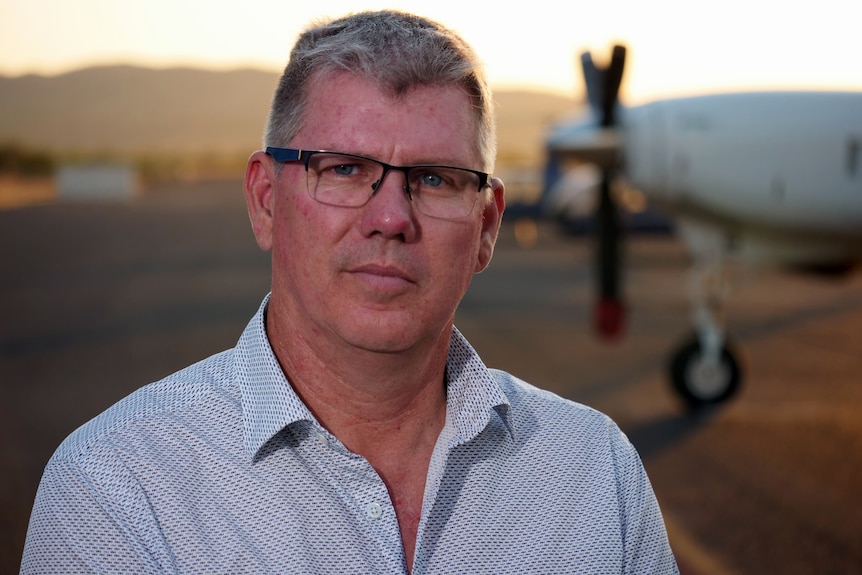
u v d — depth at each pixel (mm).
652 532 1453
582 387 8000
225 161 123312
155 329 10805
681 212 7074
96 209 38281
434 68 1263
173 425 1242
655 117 6855
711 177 6699
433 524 1310
